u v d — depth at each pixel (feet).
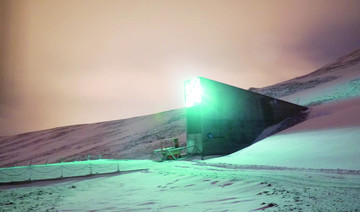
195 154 87.86
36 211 27.32
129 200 31.53
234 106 92.27
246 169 49.14
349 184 28.32
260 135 94.22
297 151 60.75
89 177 62.44
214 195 29.17
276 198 23.41
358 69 276.41
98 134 321.73
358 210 17.29
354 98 121.08
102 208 27.55
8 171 79.97
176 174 51.39
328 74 318.24
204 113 86.28
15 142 405.59
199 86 88.07
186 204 25.85
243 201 24.18
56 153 257.55
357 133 60.59
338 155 49.90
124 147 201.77
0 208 29.45
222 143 87.10
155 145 174.19
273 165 52.26
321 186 28.02
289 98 220.02
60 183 55.36
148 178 52.95
